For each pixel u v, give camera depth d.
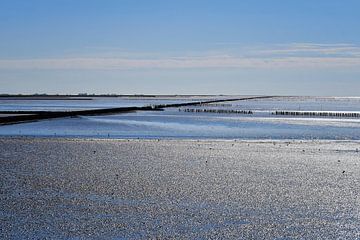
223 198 41.12
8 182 46.50
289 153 70.25
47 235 31.64
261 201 40.22
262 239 31.36
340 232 32.59
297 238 31.55
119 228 33.16
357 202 40.00
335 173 53.12
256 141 88.19
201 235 31.98
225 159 63.44
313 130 113.88
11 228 32.81
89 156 65.00
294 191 43.81
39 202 39.22
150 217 35.59
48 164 57.50
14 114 171.75
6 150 70.12
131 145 79.00
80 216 35.62
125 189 44.09
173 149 74.00
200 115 180.50
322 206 38.75
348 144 83.62
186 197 41.38
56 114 152.12
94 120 143.88
